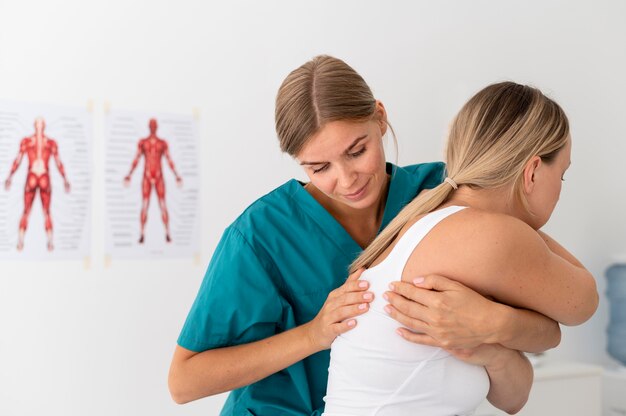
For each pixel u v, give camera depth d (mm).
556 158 1131
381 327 1068
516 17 3086
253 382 1314
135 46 2492
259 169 2670
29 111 2354
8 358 2311
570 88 3193
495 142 1104
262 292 1351
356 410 1066
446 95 2941
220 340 1342
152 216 2504
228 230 1404
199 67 2580
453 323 1012
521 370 1127
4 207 2320
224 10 2615
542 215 1153
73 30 2412
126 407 2451
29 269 2344
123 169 2469
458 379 1060
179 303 2539
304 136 1206
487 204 1109
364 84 1247
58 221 2381
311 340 1218
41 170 2365
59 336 2373
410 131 2871
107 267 2438
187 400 1336
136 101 2490
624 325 3086
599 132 3260
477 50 3006
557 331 1110
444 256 1042
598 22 3270
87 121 2424
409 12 2887
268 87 2684
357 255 1423
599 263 3238
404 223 1131
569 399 2668
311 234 1410
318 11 2750
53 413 2357
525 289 1040
